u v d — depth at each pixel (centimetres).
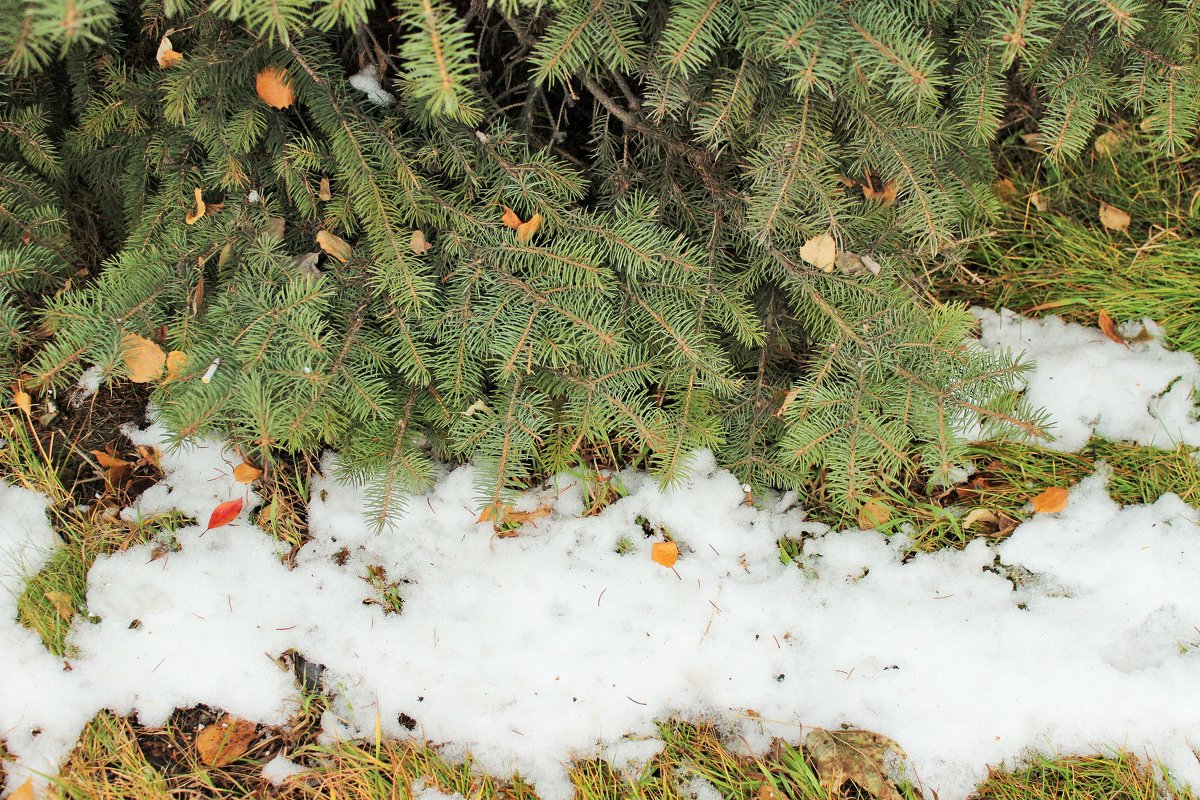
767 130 182
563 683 189
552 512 196
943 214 187
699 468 198
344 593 191
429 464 186
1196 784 187
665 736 188
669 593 192
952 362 187
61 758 184
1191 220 214
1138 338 210
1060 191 217
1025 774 188
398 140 183
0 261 181
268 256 183
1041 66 184
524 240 184
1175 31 180
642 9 183
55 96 190
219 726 187
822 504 199
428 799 185
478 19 195
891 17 172
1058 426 204
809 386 188
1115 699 189
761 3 173
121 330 180
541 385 190
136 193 190
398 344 187
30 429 193
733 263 192
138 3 184
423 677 189
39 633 187
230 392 179
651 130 188
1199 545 195
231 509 188
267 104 183
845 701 190
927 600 193
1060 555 196
